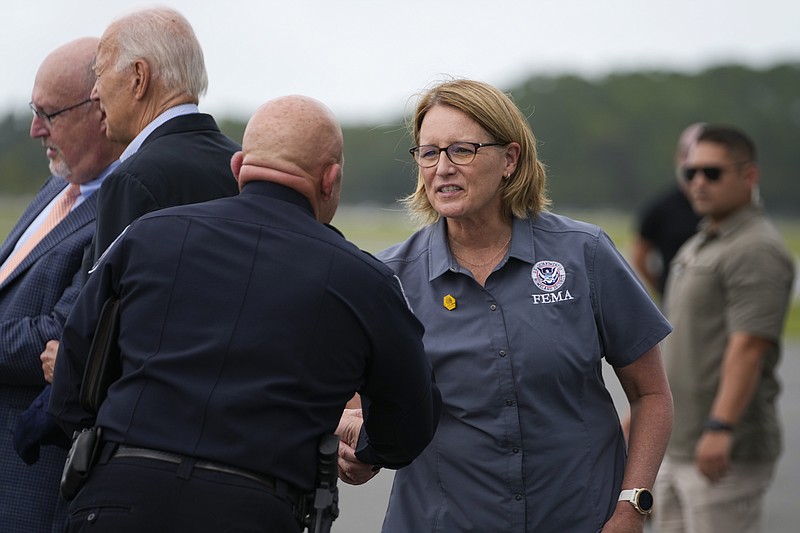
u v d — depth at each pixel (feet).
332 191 19.53
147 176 22.13
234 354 17.53
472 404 21.31
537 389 21.15
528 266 21.59
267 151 18.97
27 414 23.29
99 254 21.99
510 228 22.03
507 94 21.76
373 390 19.07
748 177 35.01
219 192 22.97
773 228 35.24
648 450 21.43
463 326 21.61
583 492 21.09
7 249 28.17
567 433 21.21
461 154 21.02
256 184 18.99
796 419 73.36
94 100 25.38
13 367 24.94
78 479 17.72
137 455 17.38
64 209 27.32
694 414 34.99
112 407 17.83
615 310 21.45
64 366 19.12
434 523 21.45
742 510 34.63
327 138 19.22
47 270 25.63
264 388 17.48
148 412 17.48
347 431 21.99
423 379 19.17
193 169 22.76
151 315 17.93
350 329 18.24
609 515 21.27
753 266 33.99
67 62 25.79
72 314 18.99
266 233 18.37
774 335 33.78
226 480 17.20
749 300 33.88
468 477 21.34
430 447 21.65
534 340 21.18
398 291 18.93
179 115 23.70
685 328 35.42
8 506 25.16
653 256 51.55
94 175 26.50
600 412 21.74
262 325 17.70
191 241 18.25
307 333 17.85
